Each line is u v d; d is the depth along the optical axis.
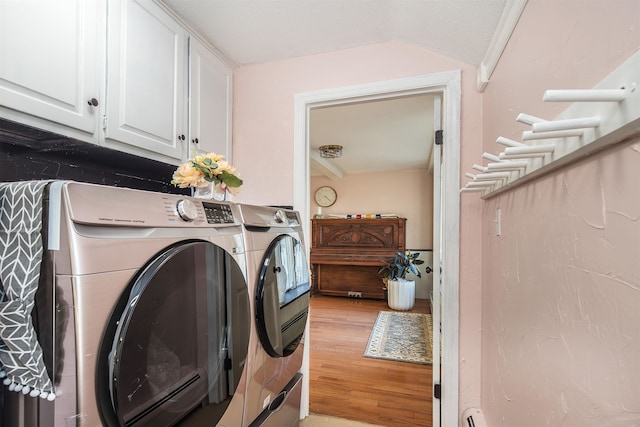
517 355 1.03
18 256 0.59
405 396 2.11
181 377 0.77
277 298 1.26
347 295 5.17
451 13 1.25
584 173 0.63
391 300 4.44
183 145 1.52
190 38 1.57
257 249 1.16
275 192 1.90
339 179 5.85
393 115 2.77
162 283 0.71
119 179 1.42
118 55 1.18
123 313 0.63
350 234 5.32
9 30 0.86
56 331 0.56
